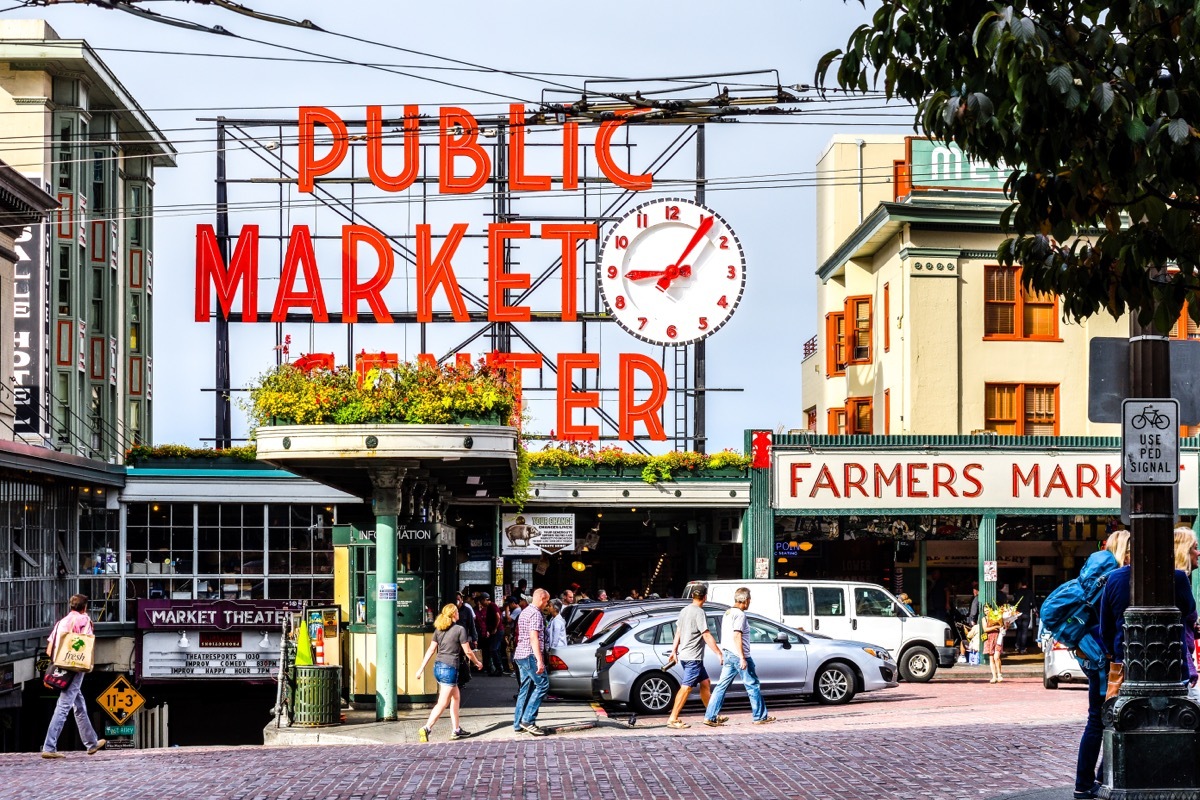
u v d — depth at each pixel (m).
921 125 9.67
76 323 51.38
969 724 18.92
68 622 19.12
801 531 39.94
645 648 24.09
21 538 31.69
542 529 38.44
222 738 40.91
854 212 50.94
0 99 50.84
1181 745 9.94
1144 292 9.55
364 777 14.59
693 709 24.94
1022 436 38.59
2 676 29.97
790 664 24.92
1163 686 10.02
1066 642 11.20
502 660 35.72
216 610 34.03
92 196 54.16
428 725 19.64
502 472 27.03
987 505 38.44
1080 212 9.47
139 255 59.47
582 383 43.91
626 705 25.34
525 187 44.56
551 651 25.05
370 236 44.19
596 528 41.91
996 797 11.52
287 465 23.02
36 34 51.44
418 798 13.06
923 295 40.69
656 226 43.47
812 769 14.27
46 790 14.51
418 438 20.92
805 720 21.78
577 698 25.50
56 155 51.53
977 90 8.68
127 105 56.12
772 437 38.66
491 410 21.30
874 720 21.06
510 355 42.69
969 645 37.81
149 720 38.19
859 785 13.03
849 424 45.06
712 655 24.42
